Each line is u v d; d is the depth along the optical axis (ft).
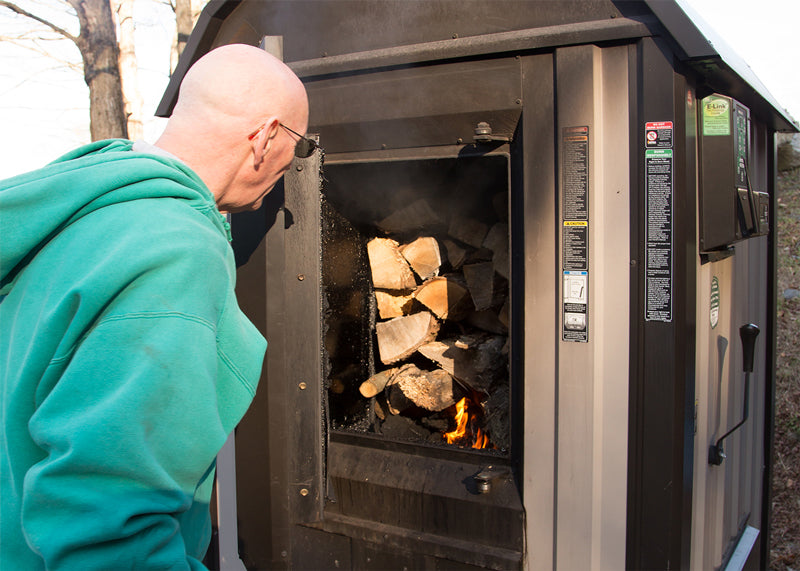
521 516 4.83
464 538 5.06
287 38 5.32
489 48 4.56
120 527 2.21
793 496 9.84
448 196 6.03
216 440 2.51
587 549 4.65
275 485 5.31
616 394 4.51
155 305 2.36
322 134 5.23
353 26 5.04
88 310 2.31
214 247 2.68
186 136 3.20
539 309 4.67
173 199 2.70
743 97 5.61
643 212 4.32
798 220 13.08
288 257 4.93
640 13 4.25
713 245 4.83
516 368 4.89
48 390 2.36
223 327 2.76
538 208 4.61
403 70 4.87
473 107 4.66
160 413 2.31
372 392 6.35
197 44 5.52
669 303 4.31
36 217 2.54
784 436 10.72
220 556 6.20
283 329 5.11
